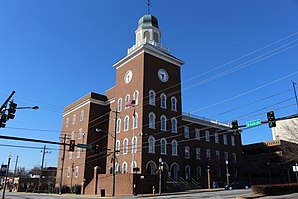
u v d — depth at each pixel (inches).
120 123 2219.5
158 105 2134.6
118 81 2368.4
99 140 2469.2
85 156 2353.6
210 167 2573.8
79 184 2332.7
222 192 1620.3
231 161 2807.6
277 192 1280.8
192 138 2637.8
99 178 2032.5
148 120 2028.8
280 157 2859.3
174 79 2322.8
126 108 2187.5
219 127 2970.0
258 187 1248.8
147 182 1760.6
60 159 2824.8
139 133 1978.3
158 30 2417.6
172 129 2170.3
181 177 2097.7
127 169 1994.3
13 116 876.6
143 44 2150.6
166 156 2048.5
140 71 2138.3
